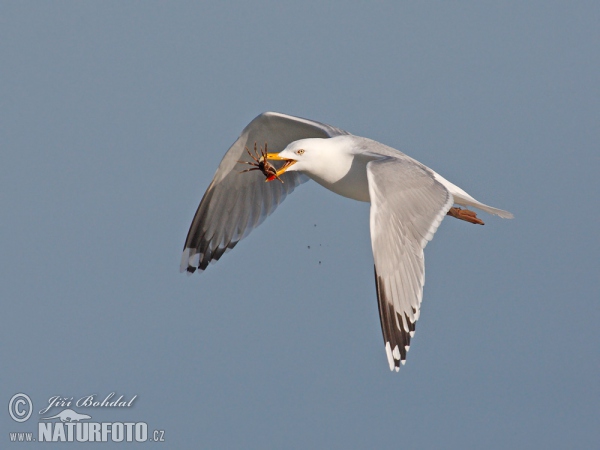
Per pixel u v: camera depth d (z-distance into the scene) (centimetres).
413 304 1052
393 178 1070
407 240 1056
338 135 1246
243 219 1359
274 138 1295
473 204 1180
